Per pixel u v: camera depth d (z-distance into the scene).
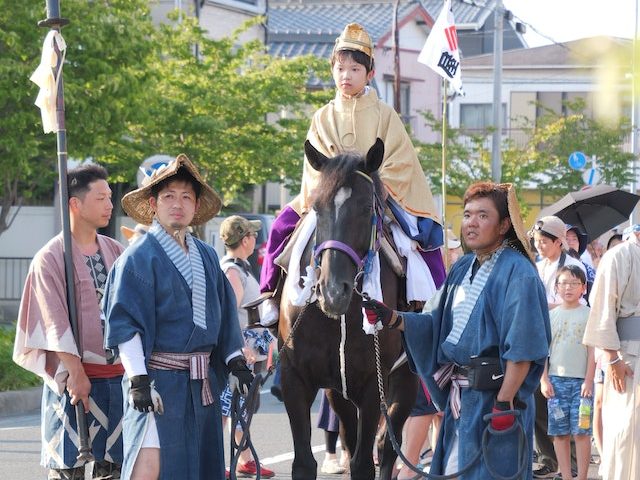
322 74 32.03
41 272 8.88
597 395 11.59
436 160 39.06
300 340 9.07
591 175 33.66
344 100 10.17
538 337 7.41
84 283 9.02
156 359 7.88
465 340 7.68
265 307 9.85
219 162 30.16
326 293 8.41
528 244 7.69
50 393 9.03
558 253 13.02
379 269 9.16
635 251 10.21
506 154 41.00
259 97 29.83
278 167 30.47
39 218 36.06
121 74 22.73
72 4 22.33
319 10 53.81
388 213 9.68
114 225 37.22
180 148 29.28
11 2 22.41
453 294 7.89
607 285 10.15
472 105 53.66
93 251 9.24
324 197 8.67
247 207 39.16
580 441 12.00
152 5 39.41
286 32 50.34
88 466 12.27
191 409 7.95
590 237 17.33
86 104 22.58
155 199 8.19
